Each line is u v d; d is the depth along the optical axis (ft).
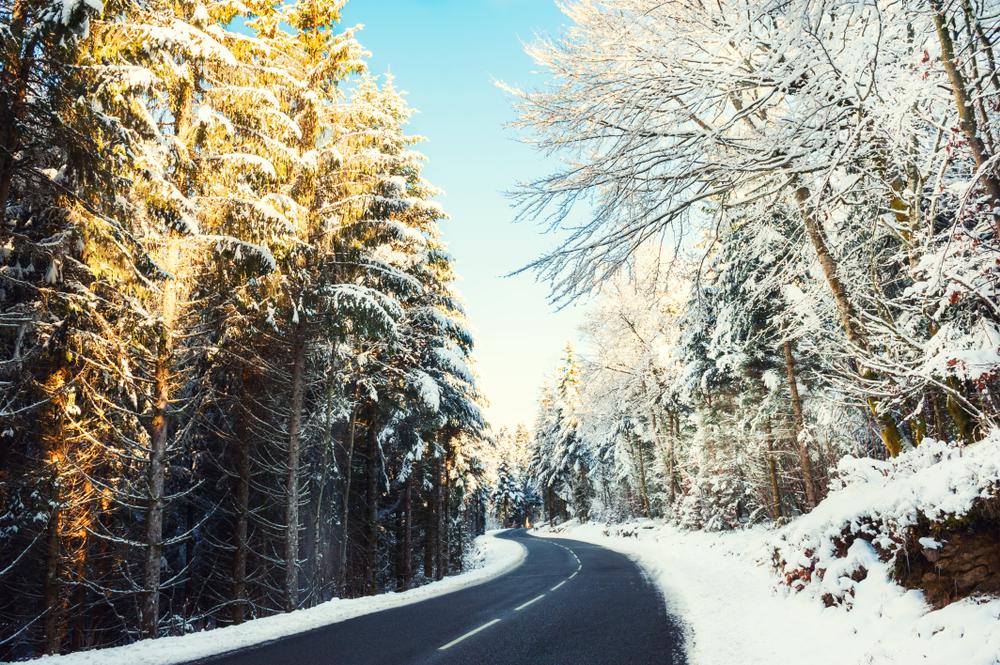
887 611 19.39
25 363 34.76
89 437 34.88
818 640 20.51
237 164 37.45
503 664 20.86
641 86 19.65
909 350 22.85
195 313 40.98
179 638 28.02
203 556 57.16
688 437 105.29
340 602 42.16
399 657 22.49
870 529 24.54
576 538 157.28
